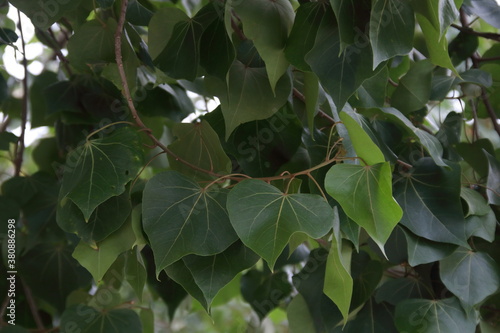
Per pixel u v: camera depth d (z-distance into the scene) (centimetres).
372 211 101
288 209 99
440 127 127
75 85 134
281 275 141
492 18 129
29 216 135
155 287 126
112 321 121
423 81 121
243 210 99
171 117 133
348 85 101
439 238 111
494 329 118
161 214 101
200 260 102
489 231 115
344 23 100
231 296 150
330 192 101
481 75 125
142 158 104
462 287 113
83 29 114
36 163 143
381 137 116
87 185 102
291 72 110
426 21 103
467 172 127
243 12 104
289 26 106
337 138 112
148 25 118
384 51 100
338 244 100
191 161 113
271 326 158
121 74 107
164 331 191
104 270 105
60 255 137
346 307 102
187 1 138
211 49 108
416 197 113
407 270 121
